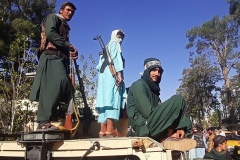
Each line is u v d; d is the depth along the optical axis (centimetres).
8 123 958
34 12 2742
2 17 2469
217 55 5088
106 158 309
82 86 432
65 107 379
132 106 361
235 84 5166
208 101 5775
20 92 965
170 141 296
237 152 1172
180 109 332
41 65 357
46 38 368
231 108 4991
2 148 352
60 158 321
